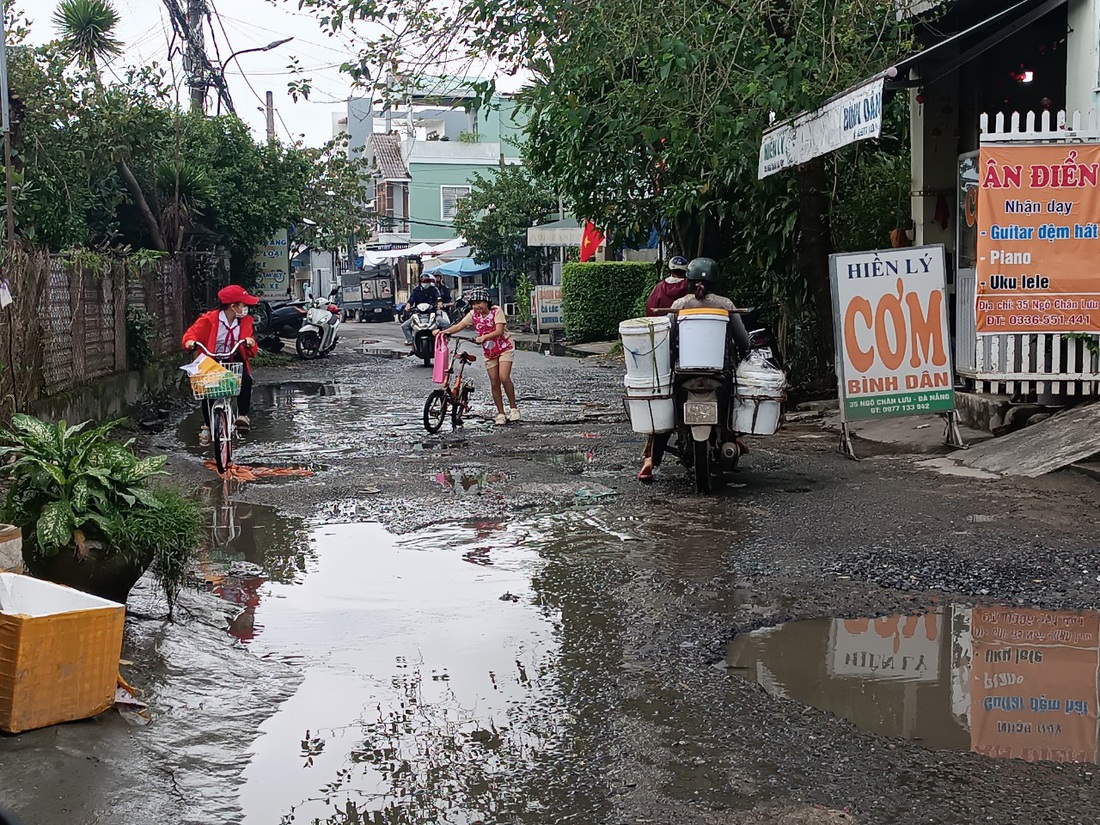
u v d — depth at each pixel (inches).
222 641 222.7
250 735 176.7
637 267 1223.5
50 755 161.5
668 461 424.8
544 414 596.7
